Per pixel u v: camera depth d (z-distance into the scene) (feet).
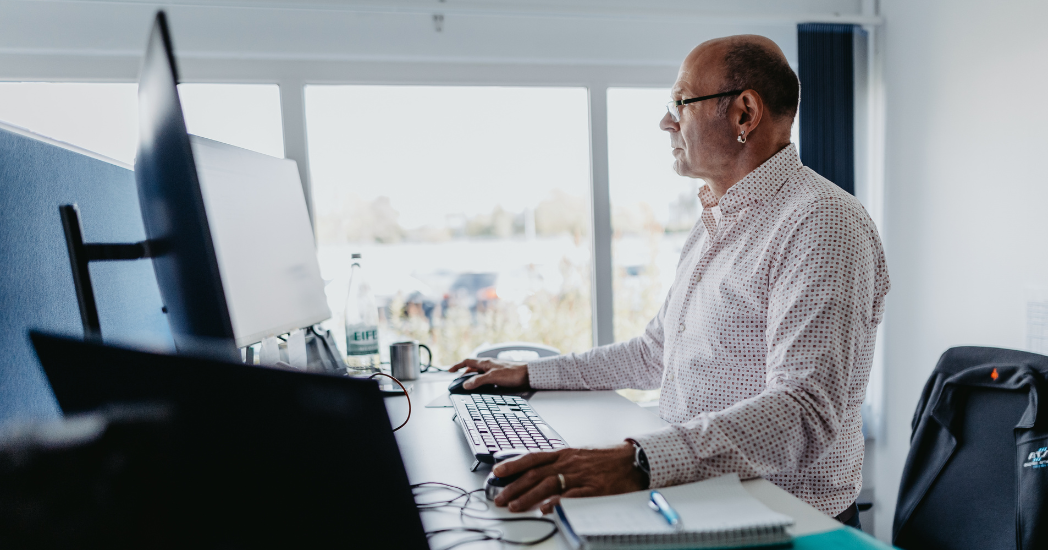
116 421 1.85
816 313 3.02
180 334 3.01
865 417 8.23
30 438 1.94
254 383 1.73
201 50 6.42
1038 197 6.07
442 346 7.37
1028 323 6.19
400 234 7.18
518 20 7.09
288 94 6.75
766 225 3.62
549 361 4.66
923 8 7.20
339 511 1.86
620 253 7.71
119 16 6.21
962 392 4.31
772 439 2.77
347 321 5.94
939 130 7.07
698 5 7.45
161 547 1.90
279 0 6.23
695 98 3.77
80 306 2.95
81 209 3.38
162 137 2.28
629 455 2.68
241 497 1.83
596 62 7.38
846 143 7.55
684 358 3.95
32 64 6.12
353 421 1.77
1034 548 3.58
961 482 4.12
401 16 6.83
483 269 7.39
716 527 2.18
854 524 3.67
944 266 7.10
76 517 1.91
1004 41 6.31
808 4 7.71
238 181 4.14
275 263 4.49
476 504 2.59
